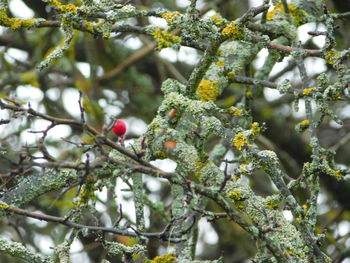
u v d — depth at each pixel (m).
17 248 5.09
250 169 5.05
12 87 9.25
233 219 4.44
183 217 4.38
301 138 9.62
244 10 9.52
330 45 5.17
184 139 5.92
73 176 5.32
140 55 9.62
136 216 5.46
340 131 9.94
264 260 4.71
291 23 6.61
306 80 5.79
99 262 8.47
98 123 9.06
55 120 4.03
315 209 5.32
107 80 9.73
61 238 8.10
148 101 10.20
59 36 9.80
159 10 5.21
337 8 8.28
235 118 6.45
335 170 5.33
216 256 9.70
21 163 3.91
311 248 4.99
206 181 5.31
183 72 10.30
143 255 5.27
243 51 6.59
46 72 9.44
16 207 4.86
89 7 5.18
